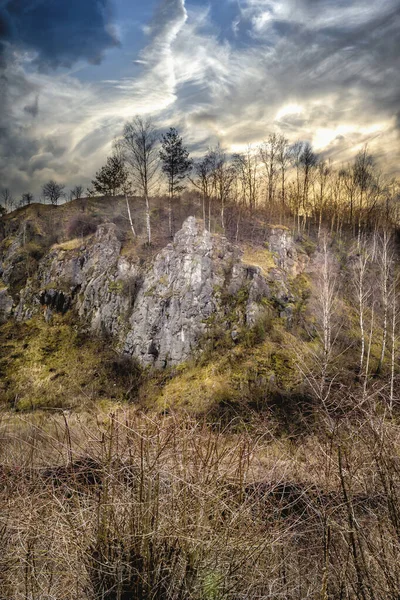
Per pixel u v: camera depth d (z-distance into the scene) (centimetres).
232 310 3092
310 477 258
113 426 253
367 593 225
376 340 2906
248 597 240
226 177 4631
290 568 261
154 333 3142
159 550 235
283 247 3953
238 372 2464
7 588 244
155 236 4397
